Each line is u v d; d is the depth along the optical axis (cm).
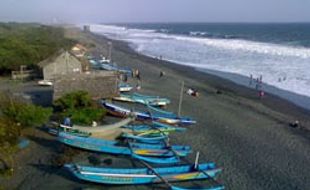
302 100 4597
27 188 2147
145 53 9494
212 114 3819
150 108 3844
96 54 8588
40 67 4944
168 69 6769
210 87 5241
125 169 2236
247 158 2722
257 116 3834
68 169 2311
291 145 3028
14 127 2623
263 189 2278
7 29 12825
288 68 6712
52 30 14350
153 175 2212
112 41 13012
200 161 2617
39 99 3941
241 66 7100
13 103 3002
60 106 3447
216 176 2408
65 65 4831
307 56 8156
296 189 2303
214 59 8206
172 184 2255
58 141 2767
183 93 4719
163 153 2602
